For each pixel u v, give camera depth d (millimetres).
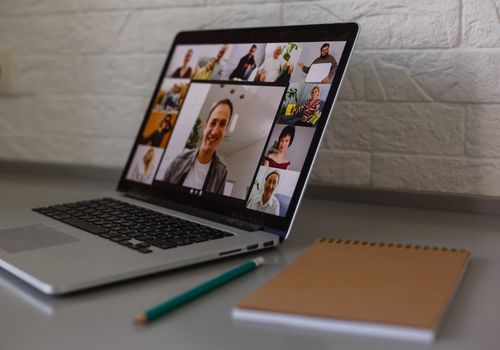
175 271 694
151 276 677
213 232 794
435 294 576
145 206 943
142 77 1234
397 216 965
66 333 542
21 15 1323
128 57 1240
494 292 631
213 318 565
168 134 1012
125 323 558
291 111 852
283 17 1086
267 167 842
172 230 801
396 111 1022
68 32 1286
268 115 877
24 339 533
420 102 1003
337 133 1069
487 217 954
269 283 612
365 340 513
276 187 819
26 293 634
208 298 616
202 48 1029
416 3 982
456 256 703
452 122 985
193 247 729
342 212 997
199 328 544
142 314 563
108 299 613
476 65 958
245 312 558
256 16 1108
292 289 594
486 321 555
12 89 1349
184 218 870
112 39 1248
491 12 938
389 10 1003
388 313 533
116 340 526
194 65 1028
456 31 963
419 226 905
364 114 1046
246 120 901
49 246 728
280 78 890
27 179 1299
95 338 531
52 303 605
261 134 872
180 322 558
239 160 882
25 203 1046
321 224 921
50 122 1333
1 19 1342
